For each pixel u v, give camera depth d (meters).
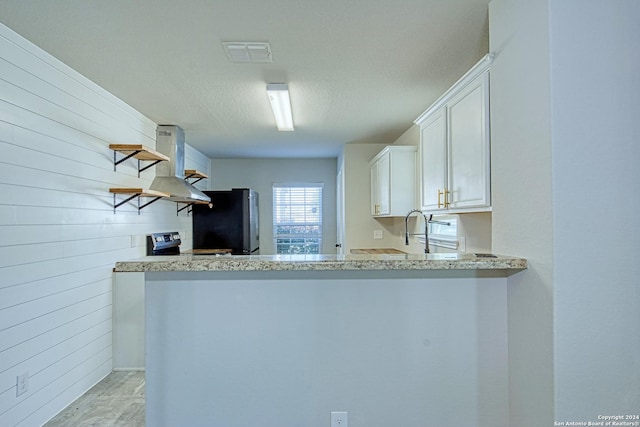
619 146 1.27
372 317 1.59
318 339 1.59
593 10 1.27
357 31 1.88
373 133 4.14
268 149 5.09
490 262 1.40
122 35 1.90
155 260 1.47
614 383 1.26
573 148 1.26
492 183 1.62
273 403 1.59
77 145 2.40
